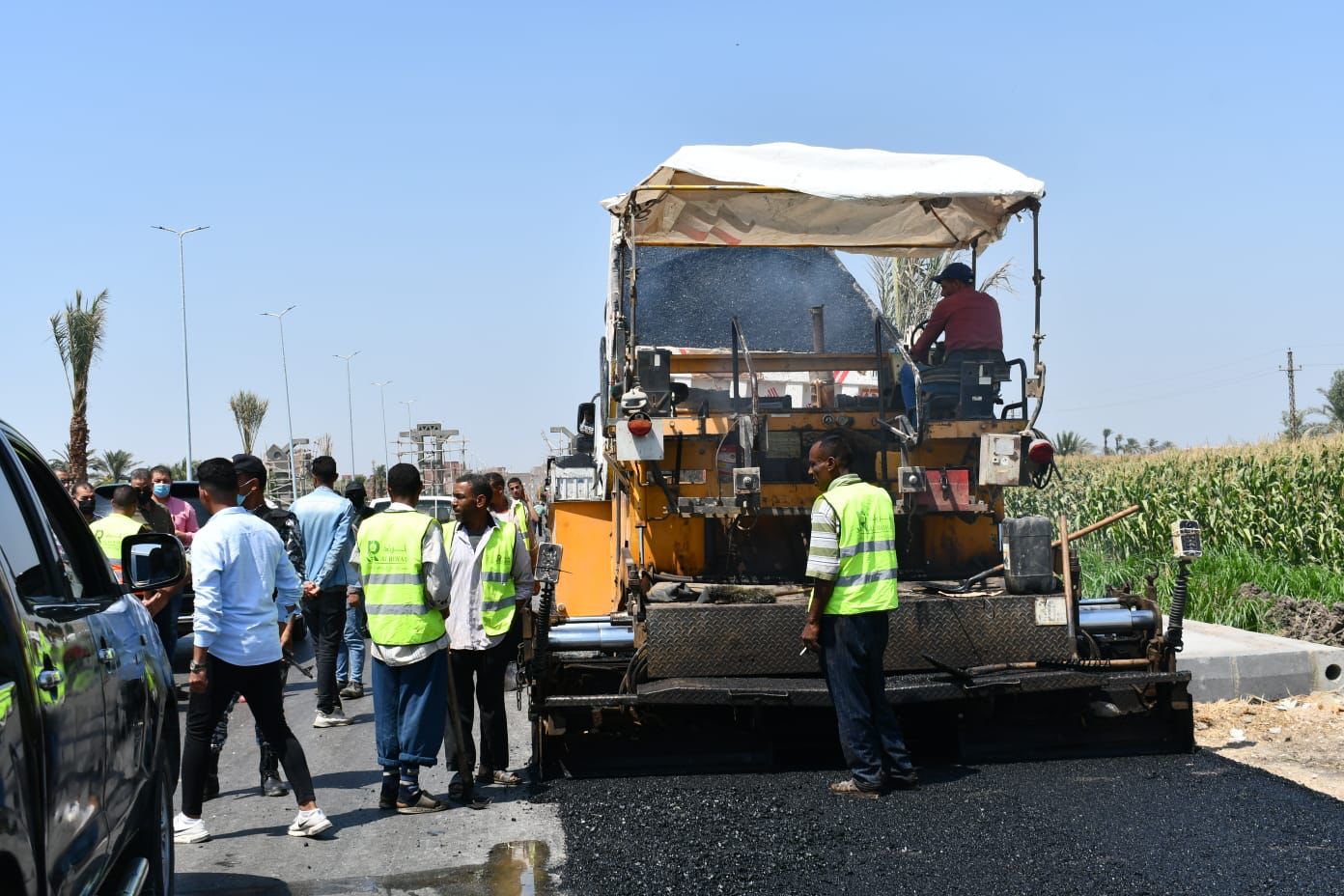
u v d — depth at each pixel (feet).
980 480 25.89
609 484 30.55
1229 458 63.21
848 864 18.56
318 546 32.17
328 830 21.47
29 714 9.42
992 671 24.39
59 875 10.03
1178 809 20.90
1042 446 25.62
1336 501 51.57
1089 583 47.24
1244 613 39.58
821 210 28.76
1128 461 79.66
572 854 19.65
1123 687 24.71
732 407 27.53
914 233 30.60
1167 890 16.92
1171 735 25.43
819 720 26.43
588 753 24.79
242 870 19.51
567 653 24.75
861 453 26.66
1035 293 26.35
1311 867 17.65
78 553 14.43
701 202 28.22
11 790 8.80
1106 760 24.90
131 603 15.52
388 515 23.02
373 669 23.07
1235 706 29.84
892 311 33.35
